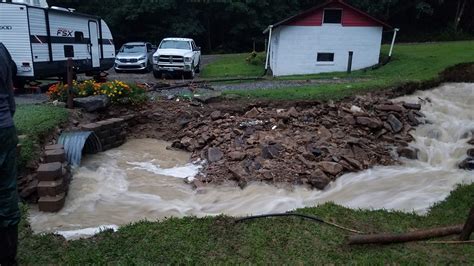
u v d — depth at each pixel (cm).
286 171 691
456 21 3900
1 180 327
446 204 528
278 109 972
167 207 589
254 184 663
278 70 1997
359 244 390
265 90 1108
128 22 3975
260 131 857
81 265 352
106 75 1739
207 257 366
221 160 760
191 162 787
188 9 4056
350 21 1947
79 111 889
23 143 630
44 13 1241
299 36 1967
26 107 882
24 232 424
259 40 4184
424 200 582
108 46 1780
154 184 676
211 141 848
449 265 357
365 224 444
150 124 962
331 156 741
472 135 876
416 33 4075
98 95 959
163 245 386
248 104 993
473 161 760
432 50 2139
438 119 961
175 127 944
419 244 394
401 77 1294
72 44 1427
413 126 918
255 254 372
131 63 2173
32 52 1189
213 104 1015
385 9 4009
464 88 1198
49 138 714
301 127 870
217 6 4044
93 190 632
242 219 448
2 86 321
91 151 796
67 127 798
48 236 414
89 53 1570
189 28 3938
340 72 1903
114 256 367
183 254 370
